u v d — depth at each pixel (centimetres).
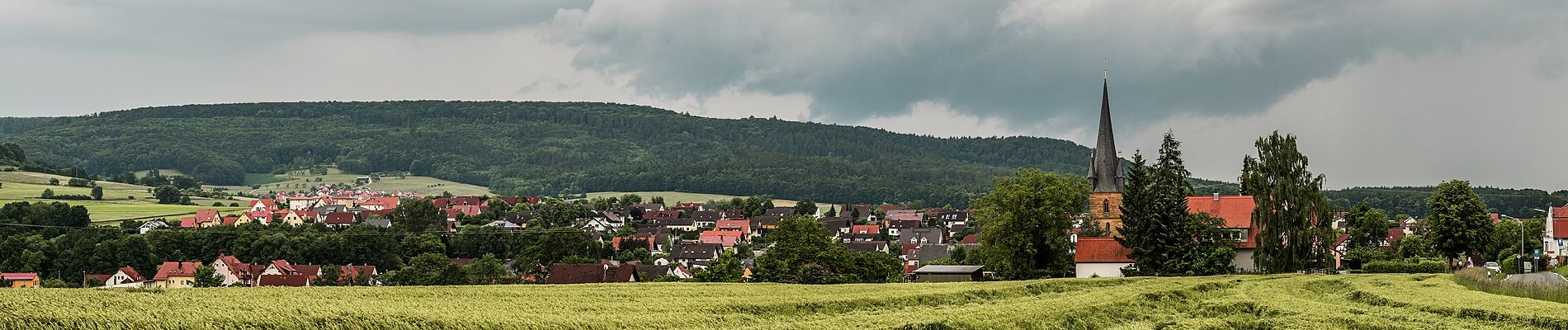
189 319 4747
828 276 12825
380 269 18800
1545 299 7038
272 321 4803
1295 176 12219
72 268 16588
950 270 13212
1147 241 11756
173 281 16650
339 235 19250
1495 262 14888
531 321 5112
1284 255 12150
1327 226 12412
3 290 5353
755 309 6225
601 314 5591
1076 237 14400
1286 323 6106
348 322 4872
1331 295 8206
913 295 7175
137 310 4941
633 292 7094
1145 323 6238
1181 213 11844
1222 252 11638
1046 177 12681
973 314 6156
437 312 5247
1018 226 12375
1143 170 12162
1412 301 6794
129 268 16538
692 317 5606
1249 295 7881
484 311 5438
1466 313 6162
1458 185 13662
